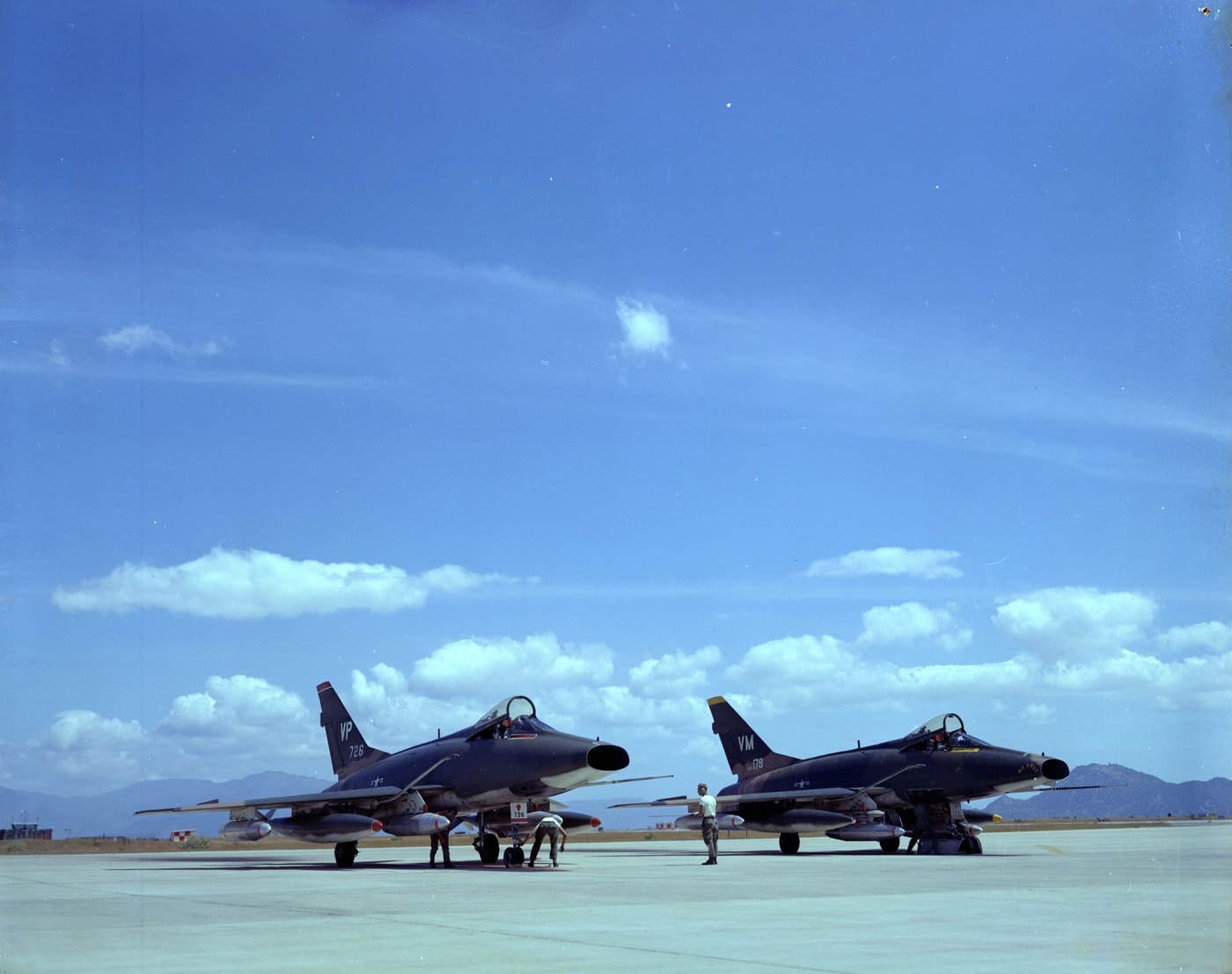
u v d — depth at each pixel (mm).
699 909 14711
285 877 23516
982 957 9945
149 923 13250
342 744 37125
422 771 29719
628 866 27828
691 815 37500
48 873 26594
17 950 10836
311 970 9430
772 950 10453
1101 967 9297
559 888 19016
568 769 26609
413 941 11352
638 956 10086
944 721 35281
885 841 37219
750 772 43781
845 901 15766
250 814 30781
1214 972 9305
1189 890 17188
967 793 34156
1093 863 25781
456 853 43438
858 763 37156
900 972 9062
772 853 38906
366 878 22703
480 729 29078
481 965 9586
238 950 10664
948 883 19484
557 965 9547
